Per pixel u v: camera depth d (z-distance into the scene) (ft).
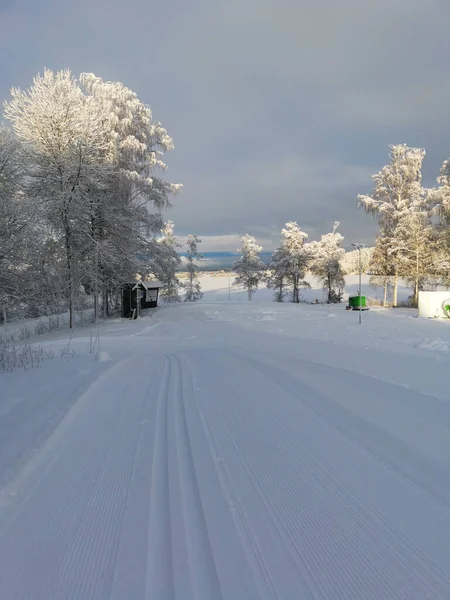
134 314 89.86
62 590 7.25
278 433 14.76
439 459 12.30
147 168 102.73
